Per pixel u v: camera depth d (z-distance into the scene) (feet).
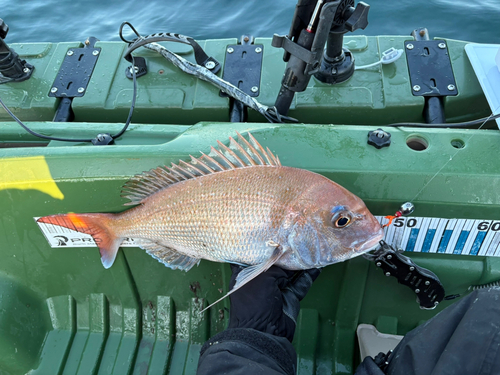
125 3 4.61
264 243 1.48
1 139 2.02
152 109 2.26
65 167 1.71
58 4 4.62
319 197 1.43
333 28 1.93
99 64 2.46
